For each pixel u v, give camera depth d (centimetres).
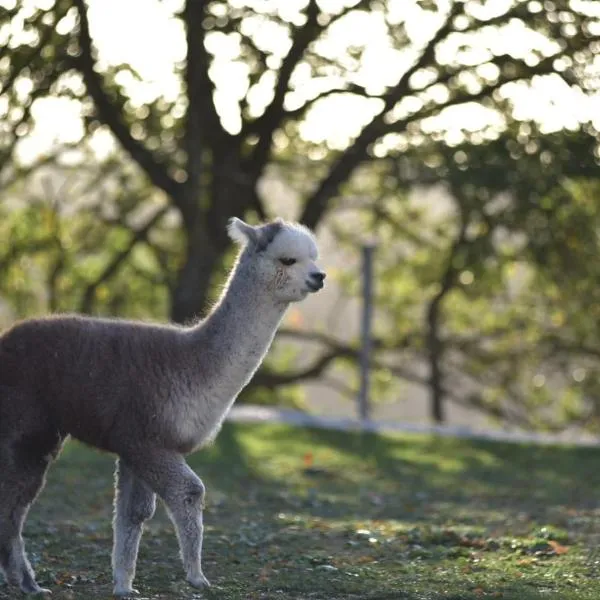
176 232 7488
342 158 5884
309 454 4650
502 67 5606
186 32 5528
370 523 3234
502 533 3061
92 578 2394
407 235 7531
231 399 2192
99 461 4262
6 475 2095
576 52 5300
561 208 6241
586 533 3098
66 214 7400
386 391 8581
